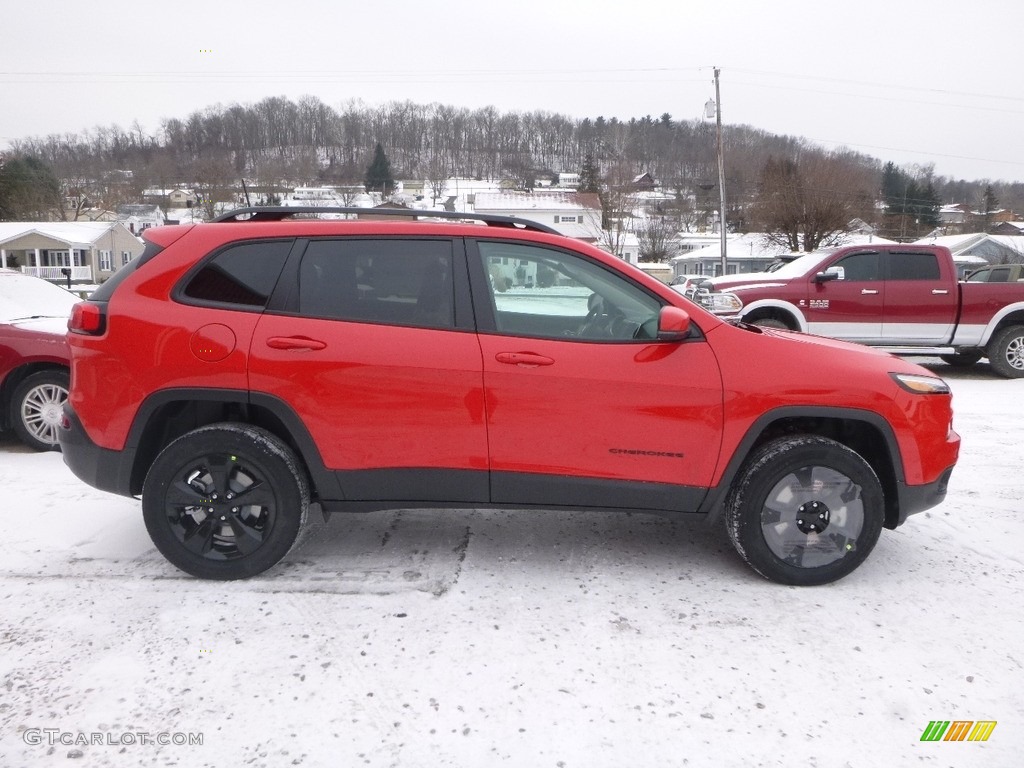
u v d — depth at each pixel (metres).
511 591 3.51
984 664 2.95
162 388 3.37
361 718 2.56
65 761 2.32
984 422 7.45
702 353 3.46
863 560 3.58
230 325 3.38
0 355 5.68
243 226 3.52
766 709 2.64
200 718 2.54
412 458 3.44
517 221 3.65
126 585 3.50
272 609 3.29
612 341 3.46
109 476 3.48
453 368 3.37
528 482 3.46
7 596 3.38
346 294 3.45
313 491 3.61
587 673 2.84
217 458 3.43
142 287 3.44
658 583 3.63
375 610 3.30
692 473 3.49
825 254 10.32
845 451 3.49
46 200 67.56
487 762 2.36
